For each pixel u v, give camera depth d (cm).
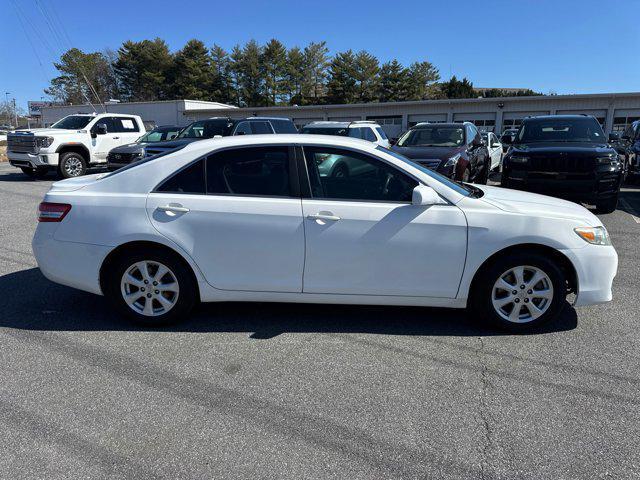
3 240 736
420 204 385
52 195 425
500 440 278
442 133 1088
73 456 263
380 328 427
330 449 270
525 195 468
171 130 1517
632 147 1412
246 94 8894
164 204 407
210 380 340
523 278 409
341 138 423
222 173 412
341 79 8381
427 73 8888
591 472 253
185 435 281
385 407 309
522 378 344
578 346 394
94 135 1588
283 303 485
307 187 405
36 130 1550
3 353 379
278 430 286
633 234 796
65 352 380
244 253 406
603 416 300
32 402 312
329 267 403
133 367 358
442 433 284
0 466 255
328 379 342
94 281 420
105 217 410
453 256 398
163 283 422
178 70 8775
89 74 8412
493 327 423
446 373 351
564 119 1035
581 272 403
